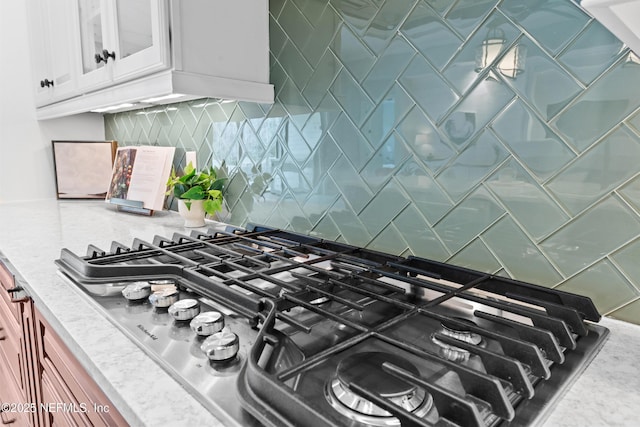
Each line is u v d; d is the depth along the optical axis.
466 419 0.34
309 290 0.64
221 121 1.38
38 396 0.89
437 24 0.79
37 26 1.67
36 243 1.11
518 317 0.65
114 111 1.96
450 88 0.79
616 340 0.57
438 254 0.84
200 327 0.54
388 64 0.88
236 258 0.85
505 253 0.75
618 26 0.45
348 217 1.00
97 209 1.75
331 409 0.40
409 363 0.47
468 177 0.78
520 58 0.70
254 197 1.29
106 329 0.59
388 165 0.91
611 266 0.64
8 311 1.08
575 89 0.65
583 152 0.65
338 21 0.97
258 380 0.39
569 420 0.39
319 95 1.04
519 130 0.71
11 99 1.87
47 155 2.00
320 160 1.05
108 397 0.46
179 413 0.40
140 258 0.87
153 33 0.93
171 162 1.57
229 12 1.02
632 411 0.41
